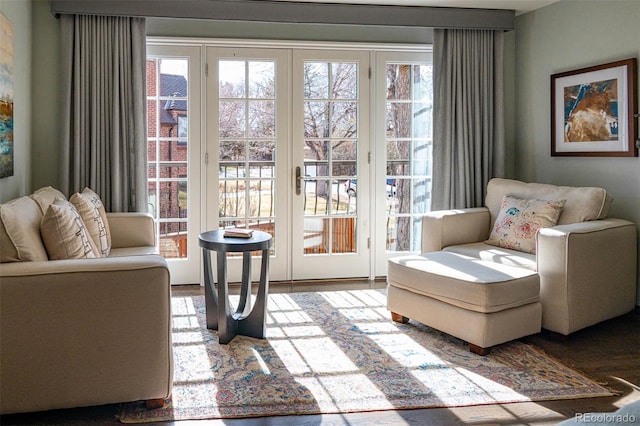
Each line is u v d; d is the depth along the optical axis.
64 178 3.74
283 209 4.33
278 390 2.28
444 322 2.87
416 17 4.17
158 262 2.06
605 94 3.66
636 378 2.44
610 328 3.17
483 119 4.38
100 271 1.97
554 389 2.31
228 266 4.26
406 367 2.54
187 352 2.71
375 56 4.36
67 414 2.07
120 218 3.53
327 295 3.90
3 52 2.99
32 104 3.77
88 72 3.78
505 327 2.71
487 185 4.20
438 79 4.30
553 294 2.93
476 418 2.06
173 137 4.14
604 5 3.68
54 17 3.79
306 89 4.30
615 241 3.17
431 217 3.75
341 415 2.08
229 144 4.21
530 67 4.38
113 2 3.74
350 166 4.42
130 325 2.00
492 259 3.30
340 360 2.62
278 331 3.06
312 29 4.22
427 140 4.50
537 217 3.40
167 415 2.06
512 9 4.29
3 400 1.92
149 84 4.07
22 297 1.90
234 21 4.07
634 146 3.46
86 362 1.97
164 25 4.02
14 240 2.02
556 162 4.15
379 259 4.49
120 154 3.86
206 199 4.20
